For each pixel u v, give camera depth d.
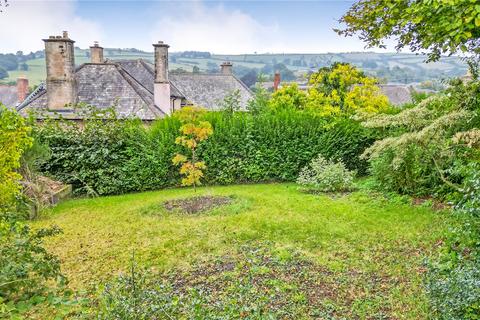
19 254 3.91
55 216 8.60
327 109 13.65
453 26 4.76
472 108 6.95
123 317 2.99
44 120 11.70
